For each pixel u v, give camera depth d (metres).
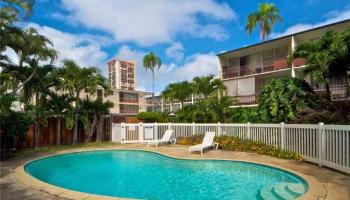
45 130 17.69
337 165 8.28
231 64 29.33
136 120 25.38
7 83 13.70
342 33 12.37
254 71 26.41
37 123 16.45
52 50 16.00
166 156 13.14
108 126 20.44
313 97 14.23
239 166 10.81
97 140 19.61
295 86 14.19
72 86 17.45
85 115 18.36
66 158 13.88
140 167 11.38
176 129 18.59
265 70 25.38
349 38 12.02
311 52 13.74
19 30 13.91
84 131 19.38
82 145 17.77
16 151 14.92
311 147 9.88
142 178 9.50
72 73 17.41
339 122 12.25
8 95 12.88
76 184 8.84
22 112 15.80
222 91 22.55
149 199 7.16
